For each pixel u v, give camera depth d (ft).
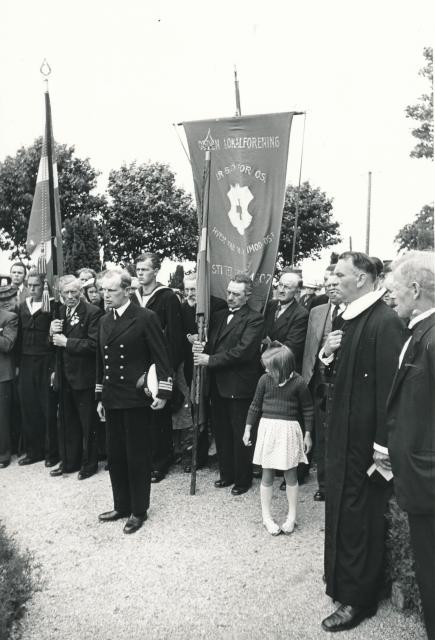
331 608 10.66
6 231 64.80
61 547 13.47
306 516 15.07
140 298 19.07
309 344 17.21
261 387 14.42
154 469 18.37
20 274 22.77
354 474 10.17
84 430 18.60
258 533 14.01
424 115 35.94
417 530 8.68
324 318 17.06
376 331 10.13
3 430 20.11
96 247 88.38
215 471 19.31
